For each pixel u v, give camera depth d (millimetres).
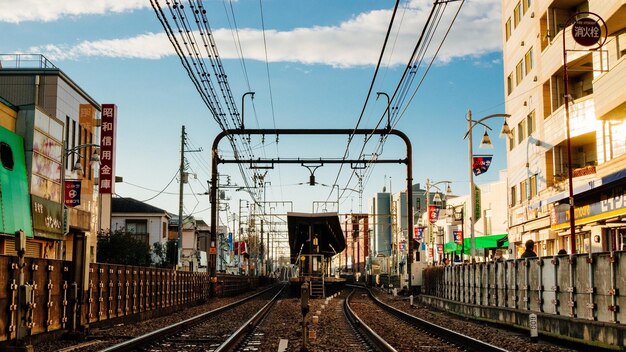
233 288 53875
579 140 34312
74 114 42906
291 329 21016
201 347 15578
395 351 13562
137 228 72250
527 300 19016
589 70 33438
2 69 39688
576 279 15312
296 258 52938
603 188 27328
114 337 17312
